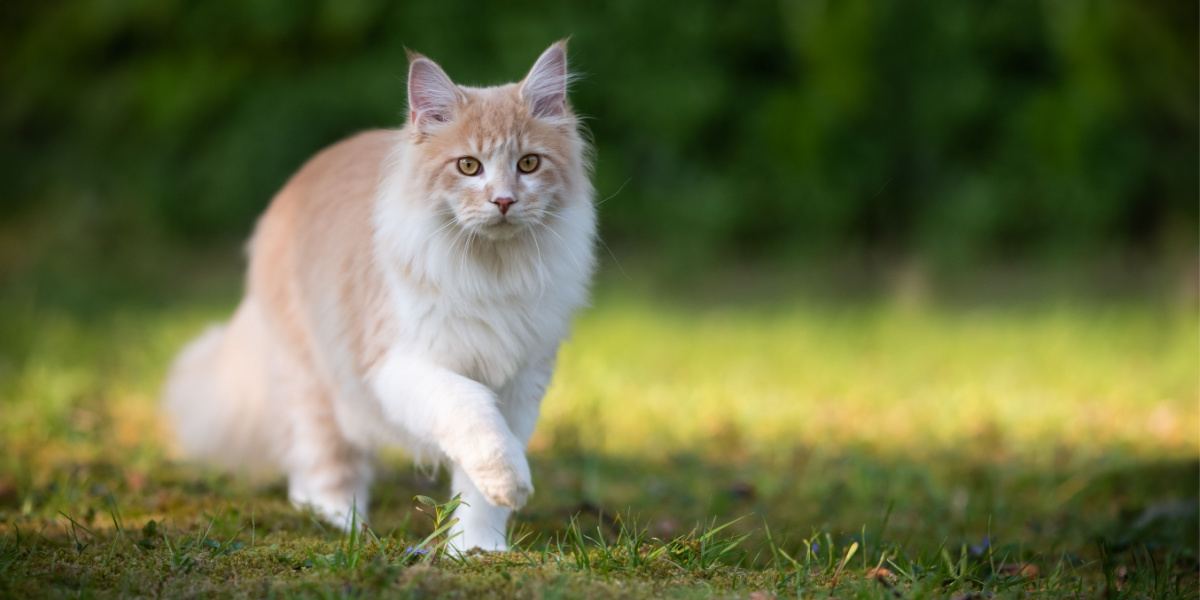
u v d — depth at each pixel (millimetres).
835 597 4352
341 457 5820
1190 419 8523
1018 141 15086
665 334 11281
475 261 4984
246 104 15445
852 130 15258
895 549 4988
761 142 15156
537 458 7191
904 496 6609
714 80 15180
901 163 15367
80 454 6961
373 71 15109
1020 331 11531
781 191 15086
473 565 4469
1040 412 8633
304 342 5742
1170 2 16047
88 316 11633
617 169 14953
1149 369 10188
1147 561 5375
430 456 5395
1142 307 12758
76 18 16281
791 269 14750
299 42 15867
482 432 4629
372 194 5352
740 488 6719
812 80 15352
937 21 15266
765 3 15406
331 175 5742
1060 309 12352
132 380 9219
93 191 15617
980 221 14750
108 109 15930
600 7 15102
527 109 5168
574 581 4277
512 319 5051
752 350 10773
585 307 5496
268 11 15461
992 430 8164
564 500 6328
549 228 5152
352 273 5277
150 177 15430
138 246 14906
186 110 15461
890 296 13297
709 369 10055
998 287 14086
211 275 14109
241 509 5633
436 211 4980
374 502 6211
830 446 7828
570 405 8492
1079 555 5629
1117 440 7820
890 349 10914
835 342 11156
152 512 5641
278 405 6004
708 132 15305
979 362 10445
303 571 4406
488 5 15180
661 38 15156
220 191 15078
